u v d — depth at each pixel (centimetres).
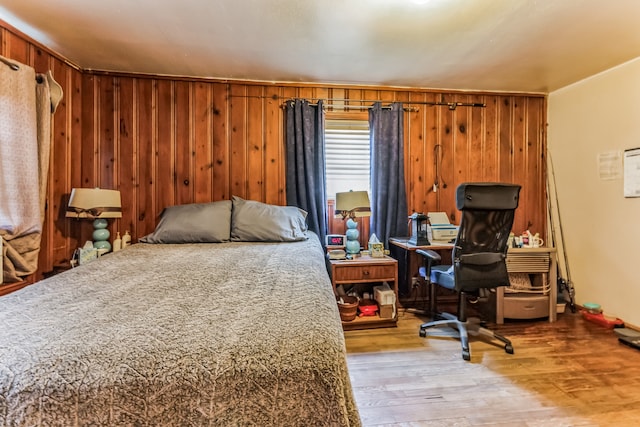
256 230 256
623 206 269
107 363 73
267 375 75
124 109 294
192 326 89
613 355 215
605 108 282
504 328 263
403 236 313
